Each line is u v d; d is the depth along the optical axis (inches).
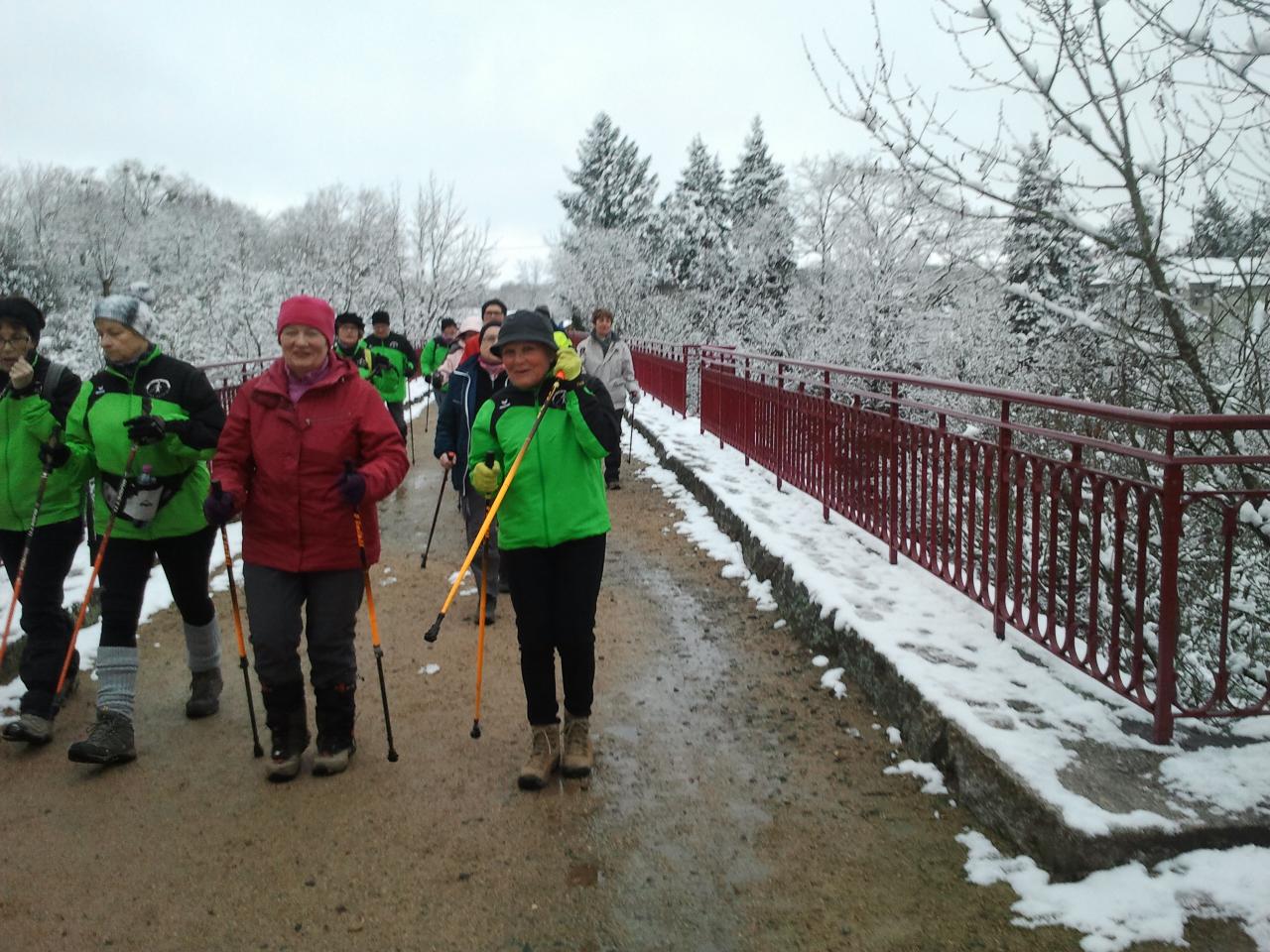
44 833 141.0
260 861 133.6
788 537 274.2
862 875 128.9
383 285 1311.5
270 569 153.6
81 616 168.6
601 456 151.3
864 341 753.0
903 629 193.8
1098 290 326.3
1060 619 267.3
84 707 186.1
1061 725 149.9
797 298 917.8
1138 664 148.5
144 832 141.2
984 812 139.9
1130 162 217.8
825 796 150.7
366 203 1411.2
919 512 234.7
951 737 151.5
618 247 1808.6
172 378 162.2
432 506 389.7
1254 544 263.4
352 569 157.0
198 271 1505.9
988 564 196.4
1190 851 121.0
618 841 138.3
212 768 161.3
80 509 174.1
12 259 1363.2
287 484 151.6
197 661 179.5
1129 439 311.4
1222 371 269.7
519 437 152.2
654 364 778.2
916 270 729.0
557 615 154.7
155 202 1920.5
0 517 169.9
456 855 134.7
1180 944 109.0
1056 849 123.9
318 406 152.9
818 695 192.1
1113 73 210.8
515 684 197.9
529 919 120.3
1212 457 138.0
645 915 120.9
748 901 123.6
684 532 339.3
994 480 204.7
